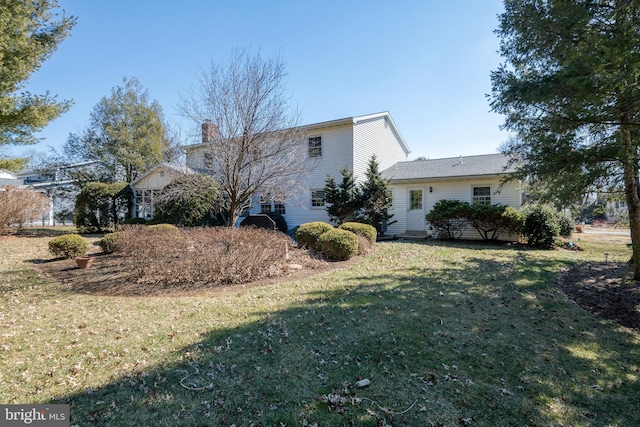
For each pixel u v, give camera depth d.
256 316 4.48
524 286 6.00
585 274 6.89
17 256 9.35
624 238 14.13
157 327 4.10
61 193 22.56
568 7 5.46
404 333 3.91
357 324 4.19
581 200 6.54
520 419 2.43
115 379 2.90
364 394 2.71
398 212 15.41
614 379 2.98
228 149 9.39
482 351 3.47
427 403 2.60
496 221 11.70
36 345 3.59
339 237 8.82
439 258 8.91
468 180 13.69
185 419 2.39
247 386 2.81
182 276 6.43
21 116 11.79
